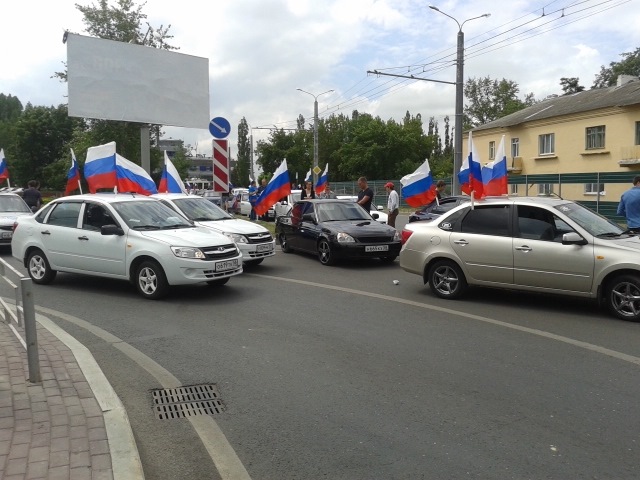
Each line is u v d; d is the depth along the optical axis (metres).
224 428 4.25
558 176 29.48
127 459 3.57
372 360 5.74
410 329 6.90
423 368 5.49
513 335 6.58
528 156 38.50
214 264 8.56
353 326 7.07
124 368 5.56
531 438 4.01
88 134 28.84
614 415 4.38
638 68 49.25
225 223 11.71
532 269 7.74
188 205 12.12
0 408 4.29
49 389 4.69
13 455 3.56
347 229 12.23
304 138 71.06
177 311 7.90
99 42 16.89
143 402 4.75
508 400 4.69
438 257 8.66
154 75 18.00
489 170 10.66
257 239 11.55
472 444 3.93
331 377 5.27
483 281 8.27
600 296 7.28
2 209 15.69
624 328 6.79
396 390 4.93
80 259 9.27
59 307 8.16
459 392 4.87
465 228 8.49
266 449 3.91
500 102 67.50
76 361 5.45
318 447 3.92
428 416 4.39
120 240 8.84
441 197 15.98
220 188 14.26
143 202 9.63
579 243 7.36
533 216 7.95
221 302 8.49
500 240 8.04
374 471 3.59
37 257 9.88
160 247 8.44
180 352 6.05
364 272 11.41
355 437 4.06
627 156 30.78
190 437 4.11
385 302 8.46
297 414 4.47
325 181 23.78
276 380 5.21
